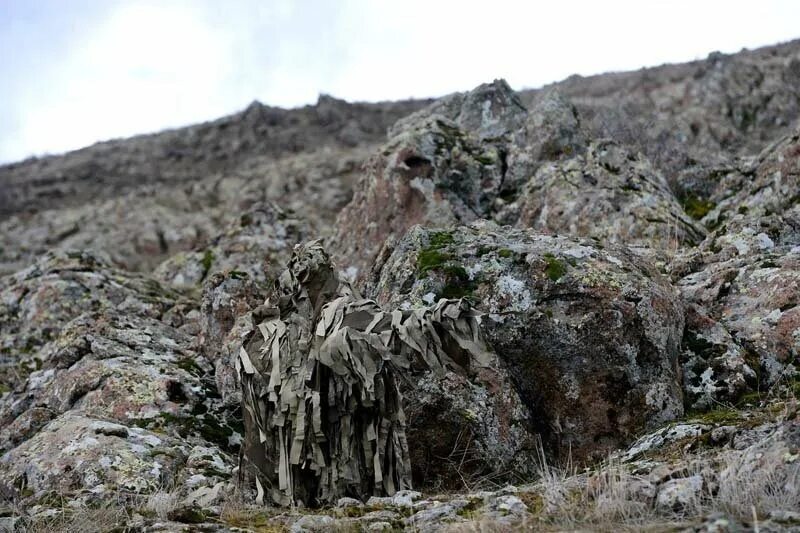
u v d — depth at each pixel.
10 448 8.77
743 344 7.73
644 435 7.13
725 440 6.25
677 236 10.12
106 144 47.03
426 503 6.09
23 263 27.52
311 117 43.16
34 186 40.53
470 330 6.32
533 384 7.37
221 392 8.96
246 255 13.25
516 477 7.13
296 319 6.84
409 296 7.73
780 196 10.25
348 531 5.72
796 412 6.12
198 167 39.75
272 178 32.12
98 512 6.47
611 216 10.45
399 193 11.34
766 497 5.32
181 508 6.29
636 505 5.49
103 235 28.83
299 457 6.50
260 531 5.87
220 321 9.77
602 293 7.35
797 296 7.87
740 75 28.31
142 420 8.51
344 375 6.51
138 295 12.31
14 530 6.37
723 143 23.61
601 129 15.88
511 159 11.97
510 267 7.64
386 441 6.64
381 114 42.53
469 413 7.20
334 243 11.77
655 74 32.41
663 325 7.40
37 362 11.36
